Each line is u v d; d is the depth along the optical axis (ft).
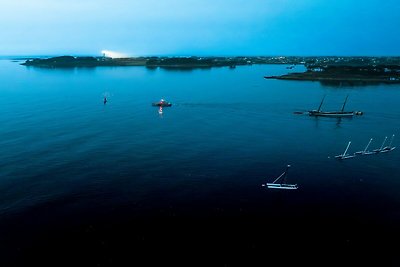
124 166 274.36
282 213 206.49
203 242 177.88
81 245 174.70
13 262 162.20
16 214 200.75
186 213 204.64
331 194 232.53
